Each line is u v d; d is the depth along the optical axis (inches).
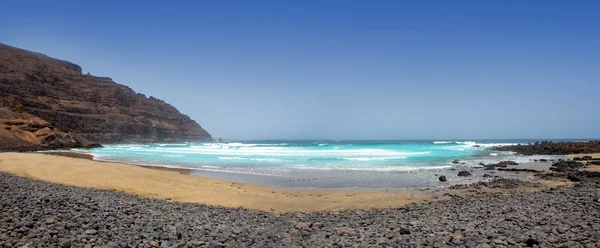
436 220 420.8
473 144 3695.9
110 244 281.4
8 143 2433.6
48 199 403.5
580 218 372.8
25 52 6299.2
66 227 311.9
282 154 1946.4
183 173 1079.0
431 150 2393.0
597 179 939.3
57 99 4510.3
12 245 252.2
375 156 1795.0
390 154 1936.5
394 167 1269.7
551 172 1118.4
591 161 1454.2
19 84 4097.0
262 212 533.6
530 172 1136.2
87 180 788.6
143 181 813.9
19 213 326.6
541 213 419.5
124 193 642.2
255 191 753.0
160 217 421.1
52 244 264.5
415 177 1003.9
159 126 5684.1
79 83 5438.0
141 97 6412.4
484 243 285.4
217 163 1438.2
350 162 1471.5
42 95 4291.3
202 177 936.3
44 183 638.5
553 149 2215.8
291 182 902.4
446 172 1124.5
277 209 575.2
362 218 478.0
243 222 438.0
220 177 989.8
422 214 488.1
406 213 507.2
